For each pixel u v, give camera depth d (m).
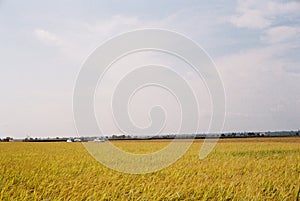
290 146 14.17
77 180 8.70
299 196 7.81
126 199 7.82
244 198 7.80
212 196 7.95
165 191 8.07
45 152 13.87
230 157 11.70
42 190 8.08
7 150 14.66
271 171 9.83
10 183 8.29
